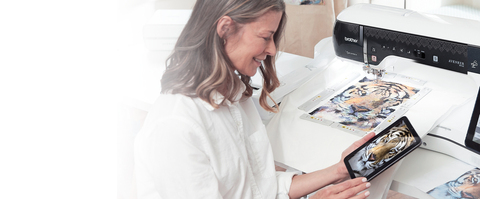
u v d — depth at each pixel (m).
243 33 0.88
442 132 1.15
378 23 1.25
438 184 1.05
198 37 0.89
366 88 1.40
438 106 1.24
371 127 1.23
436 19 1.18
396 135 1.07
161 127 0.87
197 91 0.90
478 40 1.07
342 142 1.21
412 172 1.11
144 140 0.89
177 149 0.86
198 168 0.87
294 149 1.24
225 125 0.97
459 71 1.13
